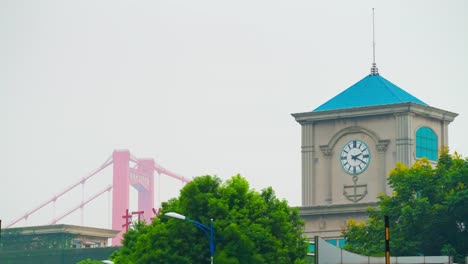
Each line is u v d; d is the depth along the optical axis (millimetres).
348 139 182750
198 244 128000
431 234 150375
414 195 156250
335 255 122562
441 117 184250
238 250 126812
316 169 184500
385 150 179750
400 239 149250
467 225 150000
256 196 134000
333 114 183000
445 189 155625
